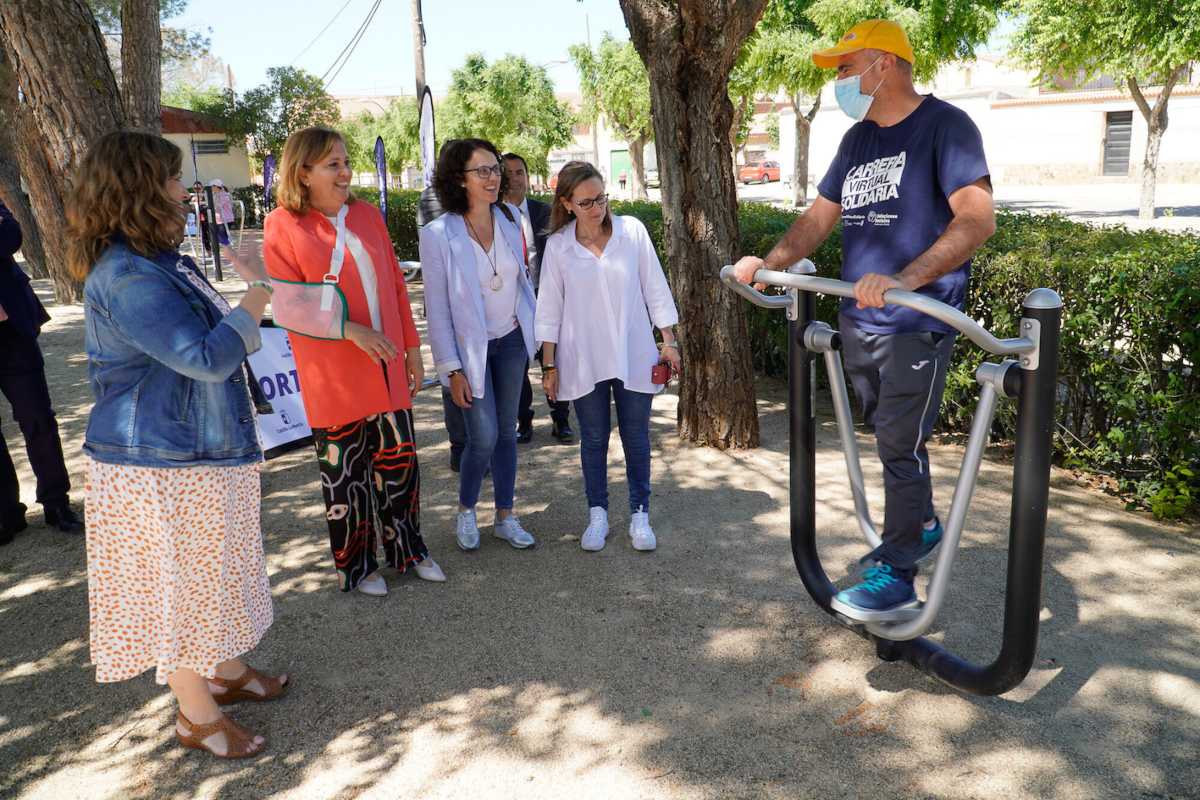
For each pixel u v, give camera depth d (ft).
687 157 16.65
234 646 8.94
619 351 12.65
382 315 11.35
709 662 10.37
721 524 14.25
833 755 8.67
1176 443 13.50
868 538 10.64
